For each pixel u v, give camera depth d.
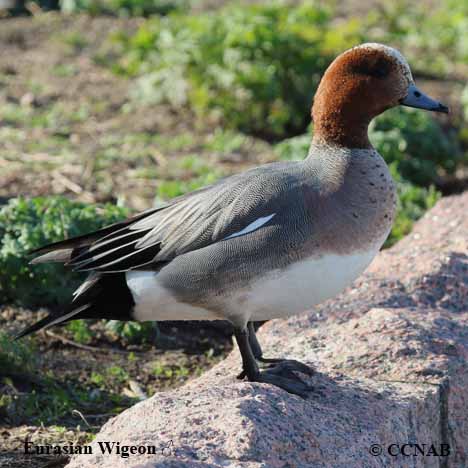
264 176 8.05
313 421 7.16
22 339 10.85
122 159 17.47
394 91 8.30
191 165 17.19
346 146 8.16
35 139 18.36
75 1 28.30
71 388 10.19
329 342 8.94
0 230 12.20
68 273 11.95
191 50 19.75
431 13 29.66
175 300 8.04
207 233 7.88
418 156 17.70
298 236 7.70
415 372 8.34
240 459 6.52
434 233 11.96
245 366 7.96
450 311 9.88
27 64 23.34
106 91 21.59
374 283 10.20
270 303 7.94
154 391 10.28
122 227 8.44
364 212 7.85
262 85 19.30
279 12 21.11
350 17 28.44
